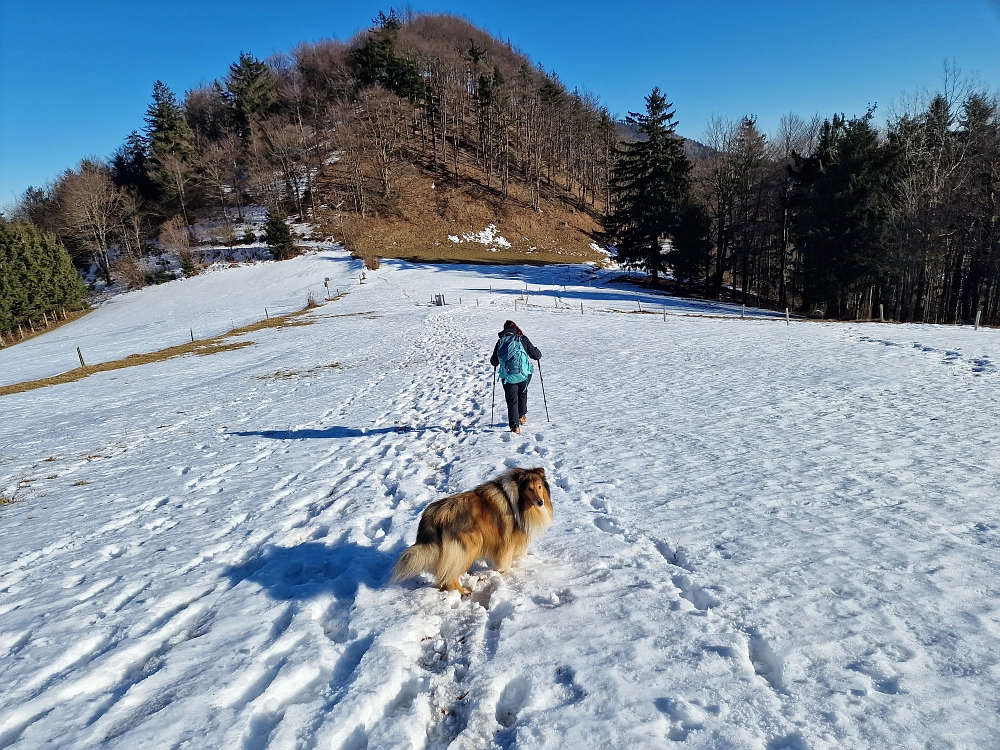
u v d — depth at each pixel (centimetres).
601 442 889
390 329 3069
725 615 404
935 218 3309
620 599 433
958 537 504
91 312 6072
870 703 310
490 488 477
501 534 469
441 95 9619
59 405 1853
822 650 359
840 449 773
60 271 6034
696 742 289
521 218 8069
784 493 629
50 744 316
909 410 952
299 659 378
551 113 9462
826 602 411
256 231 7338
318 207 7675
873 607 401
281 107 9356
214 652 399
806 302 4116
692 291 5188
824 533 524
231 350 2878
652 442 869
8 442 1351
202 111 9900
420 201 7944
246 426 1261
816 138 5016
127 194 7481
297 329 3431
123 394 1945
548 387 1366
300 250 6800
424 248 7100
